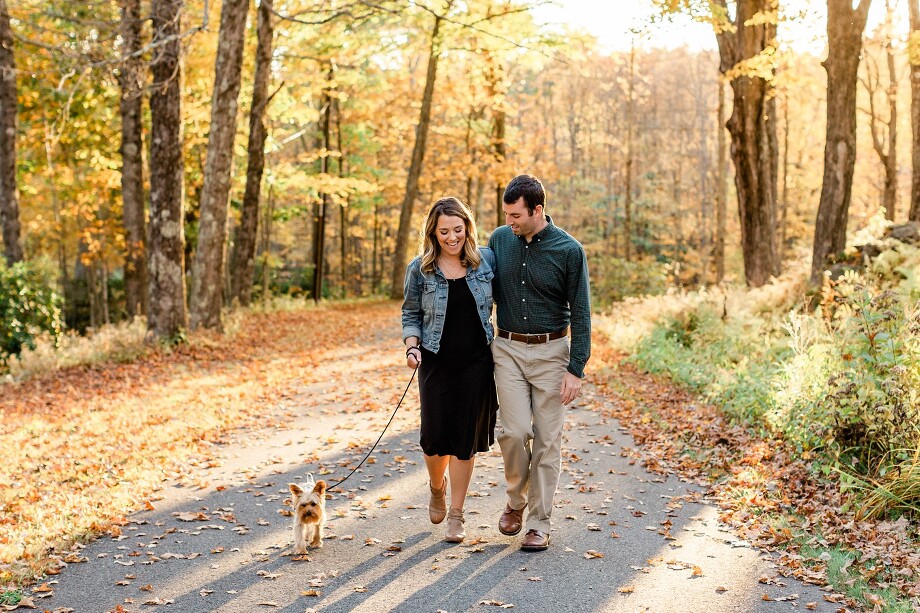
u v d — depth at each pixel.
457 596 3.93
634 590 3.99
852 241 13.45
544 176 31.03
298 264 45.38
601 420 8.57
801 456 6.04
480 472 6.46
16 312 12.73
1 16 14.02
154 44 12.48
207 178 14.90
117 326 16.92
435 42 17.45
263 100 19.45
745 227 16.70
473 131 29.75
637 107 50.09
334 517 5.32
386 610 3.78
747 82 16.03
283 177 21.78
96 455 7.16
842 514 4.96
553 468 4.61
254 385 10.98
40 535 4.96
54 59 14.80
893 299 6.23
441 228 4.48
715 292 14.38
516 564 4.37
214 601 3.95
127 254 18.72
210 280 15.12
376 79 27.36
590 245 41.34
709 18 12.73
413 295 4.66
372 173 32.00
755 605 3.79
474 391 4.58
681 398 9.32
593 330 17.14
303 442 7.72
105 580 4.27
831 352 6.79
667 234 45.59
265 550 4.69
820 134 38.38
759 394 7.78
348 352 14.89
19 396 10.45
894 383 5.45
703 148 47.56
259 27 18.72
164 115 13.42
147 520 5.34
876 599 3.69
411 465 6.73
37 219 24.95
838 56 12.65
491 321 4.72
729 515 5.18
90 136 19.22
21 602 3.94
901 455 5.09
